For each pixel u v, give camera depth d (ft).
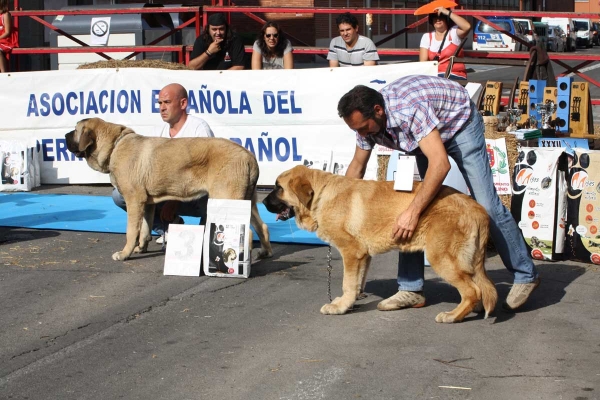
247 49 39.86
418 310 18.71
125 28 47.01
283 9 39.34
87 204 31.76
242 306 19.13
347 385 14.25
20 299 19.84
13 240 26.25
